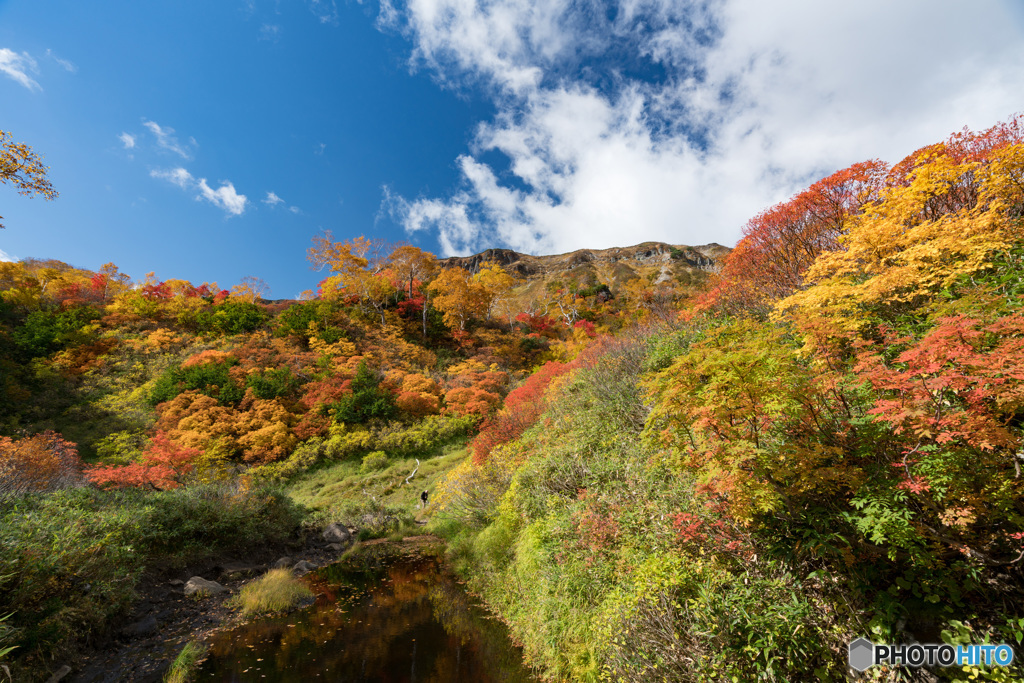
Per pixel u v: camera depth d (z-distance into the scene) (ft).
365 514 45.98
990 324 10.77
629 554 15.80
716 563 12.72
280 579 25.91
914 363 10.17
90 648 17.87
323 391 82.94
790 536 11.50
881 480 10.30
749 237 29.58
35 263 173.78
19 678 14.56
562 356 114.83
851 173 24.34
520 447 31.65
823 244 26.30
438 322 133.18
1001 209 17.75
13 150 27.55
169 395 80.23
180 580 25.75
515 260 385.50
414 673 16.33
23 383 81.15
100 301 132.26
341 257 130.72
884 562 10.46
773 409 11.26
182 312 118.42
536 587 19.11
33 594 16.74
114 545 22.04
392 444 71.00
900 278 15.17
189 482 41.96
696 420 12.59
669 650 11.51
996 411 9.87
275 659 17.67
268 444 69.10
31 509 22.95
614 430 25.20
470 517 32.32
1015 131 20.26
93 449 64.03
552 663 15.42
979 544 9.50
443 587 25.84
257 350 100.48
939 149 21.02
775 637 10.18
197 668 16.97
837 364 13.64
